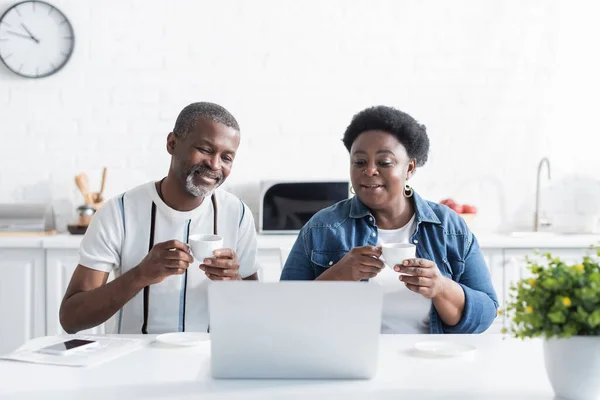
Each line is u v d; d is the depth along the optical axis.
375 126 1.89
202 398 1.19
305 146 3.51
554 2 3.55
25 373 1.32
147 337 1.63
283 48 3.49
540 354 1.47
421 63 3.53
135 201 1.96
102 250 1.92
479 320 1.79
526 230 3.59
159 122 3.47
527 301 1.19
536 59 3.56
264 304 1.26
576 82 3.58
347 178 3.46
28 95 3.43
